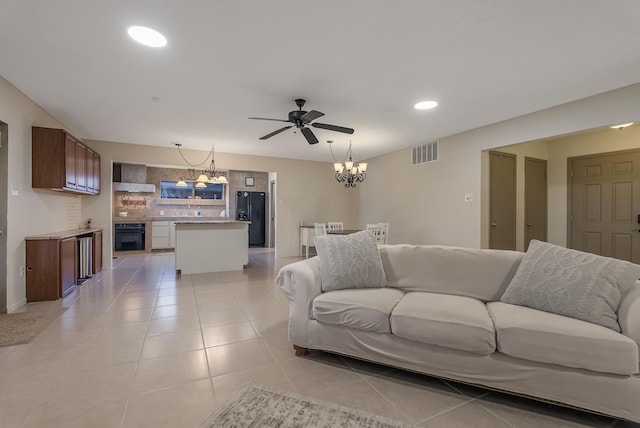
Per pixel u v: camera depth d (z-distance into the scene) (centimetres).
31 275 348
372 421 155
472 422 156
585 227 472
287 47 233
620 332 159
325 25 205
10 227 316
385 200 655
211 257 530
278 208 701
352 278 237
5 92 299
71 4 182
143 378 194
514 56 245
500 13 192
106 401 170
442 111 375
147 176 846
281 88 308
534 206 507
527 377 162
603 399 149
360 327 203
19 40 223
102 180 546
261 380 193
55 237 357
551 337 156
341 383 191
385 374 202
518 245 490
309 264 246
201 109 373
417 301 203
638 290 165
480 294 223
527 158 500
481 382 173
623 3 181
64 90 318
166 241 814
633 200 423
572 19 197
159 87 308
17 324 280
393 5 185
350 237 260
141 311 320
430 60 252
